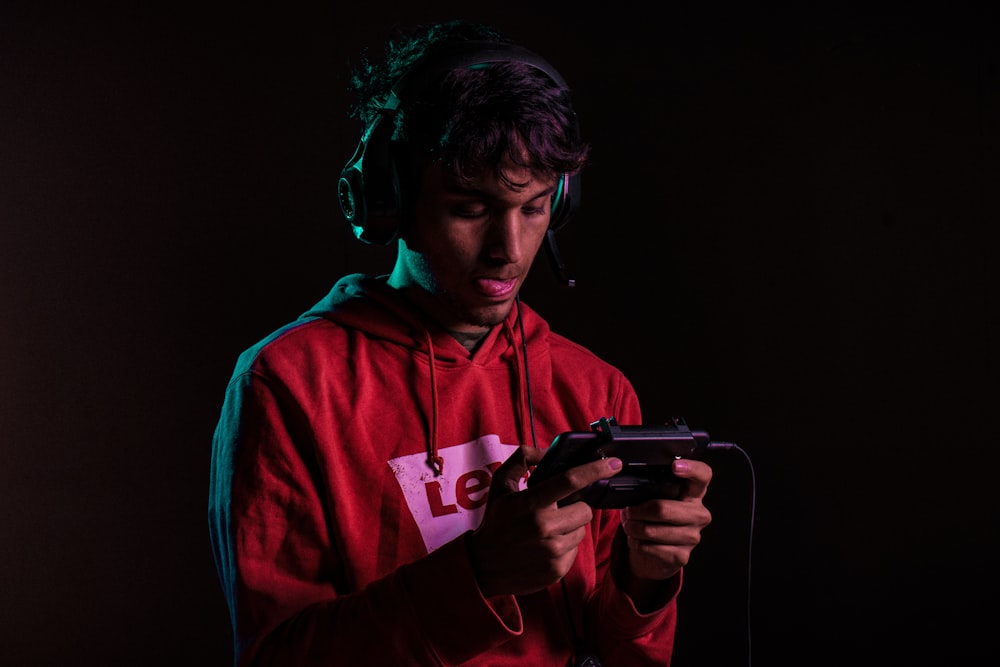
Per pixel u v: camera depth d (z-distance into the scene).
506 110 0.94
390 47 1.16
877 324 2.94
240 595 0.96
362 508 1.02
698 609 2.96
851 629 2.91
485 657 1.00
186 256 3.05
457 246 1.00
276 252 3.06
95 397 3.04
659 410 3.03
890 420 2.92
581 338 3.04
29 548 2.99
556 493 0.85
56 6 3.04
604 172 3.05
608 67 3.05
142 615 3.01
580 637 1.10
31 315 3.03
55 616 2.98
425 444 1.06
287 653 0.91
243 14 3.04
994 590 2.87
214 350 3.06
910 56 2.92
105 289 3.05
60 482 3.02
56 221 3.04
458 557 0.89
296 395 1.01
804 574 2.94
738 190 3.04
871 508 2.92
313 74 3.04
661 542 0.97
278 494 0.99
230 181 3.06
